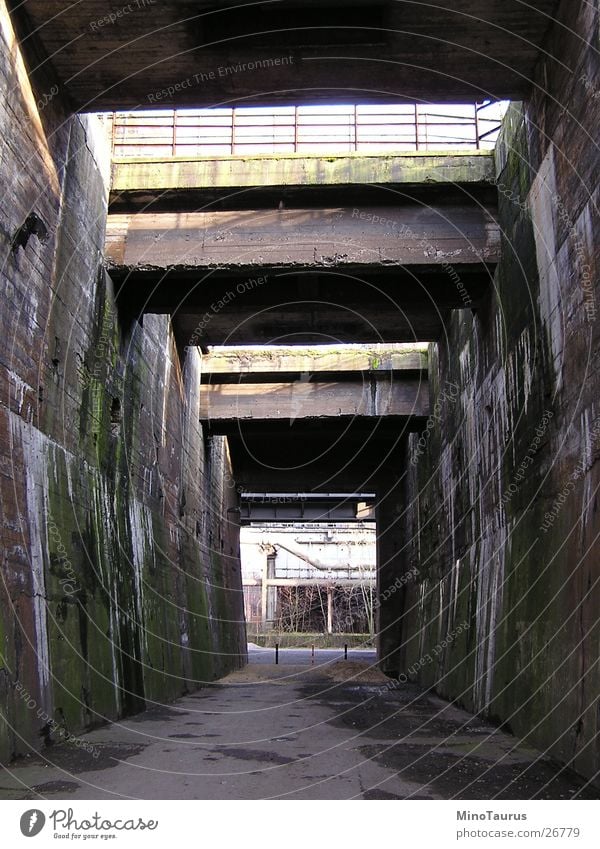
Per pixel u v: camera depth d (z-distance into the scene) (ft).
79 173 37.58
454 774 24.70
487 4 30.91
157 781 23.43
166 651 50.49
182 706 46.62
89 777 23.90
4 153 28.71
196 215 43.27
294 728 36.27
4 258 28.50
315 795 21.67
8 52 29.25
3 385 28.27
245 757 27.84
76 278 37.14
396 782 23.44
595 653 24.77
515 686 34.42
